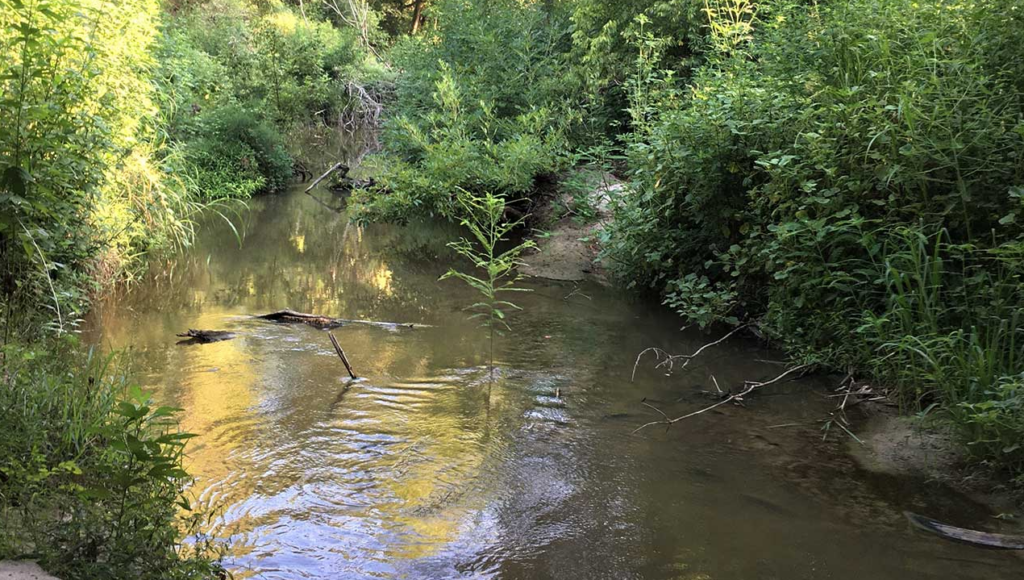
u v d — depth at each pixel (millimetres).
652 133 7895
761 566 3275
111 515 2672
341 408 5047
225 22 22250
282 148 17250
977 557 3352
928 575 3205
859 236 5430
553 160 10219
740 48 8625
